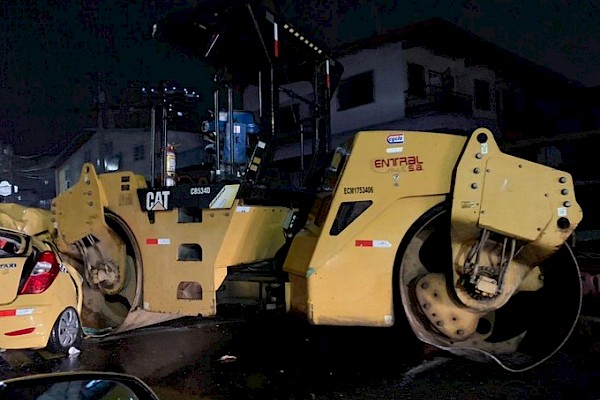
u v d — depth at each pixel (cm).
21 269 569
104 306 721
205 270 613
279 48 720
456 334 523
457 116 2005
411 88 2033
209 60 702
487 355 527
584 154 1364
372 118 2073
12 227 761
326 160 701
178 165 1908
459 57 2130
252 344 627
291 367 543
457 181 504
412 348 596
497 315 560
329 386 488
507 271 506
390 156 531
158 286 642
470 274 504
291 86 879
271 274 634
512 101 2270
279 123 713
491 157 502
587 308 679
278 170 767
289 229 698
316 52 748
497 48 2164
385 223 530
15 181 3828
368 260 530
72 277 635
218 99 684
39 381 259
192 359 572
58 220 717
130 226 666
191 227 625
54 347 583
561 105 2112
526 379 501
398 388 481
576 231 1004
